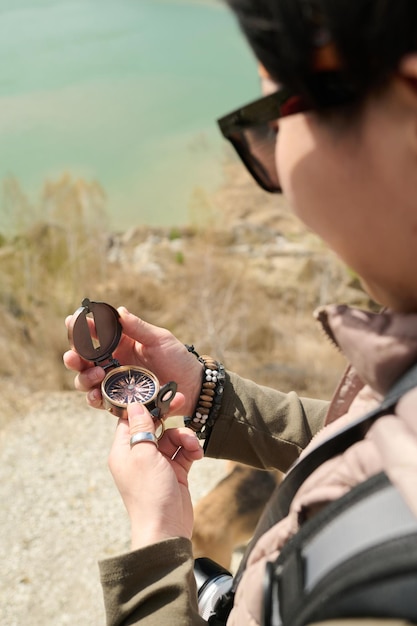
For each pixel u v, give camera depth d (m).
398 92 0.47
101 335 1.16
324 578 0.51
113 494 4.17
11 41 15.73
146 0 18.48
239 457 1.16
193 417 1.15
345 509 0.53
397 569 0.47
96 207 8.04
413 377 0.54
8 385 5.17
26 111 12.42
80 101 12.79
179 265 7.23
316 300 6.47
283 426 1.13
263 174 0.63
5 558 3.72
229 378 1.17
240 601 0.69
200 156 10.70
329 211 0.54
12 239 7.08
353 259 0.56
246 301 6.39
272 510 0.70
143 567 0.77
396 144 0.49
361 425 0.61
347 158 0.51
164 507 0.85
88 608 3.42
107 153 10.98
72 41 15.64
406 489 0.48
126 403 1.05
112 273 6.85
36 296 6.09
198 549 3.21
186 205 9.29
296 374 5.44
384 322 0.56
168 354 1.17
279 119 0.54
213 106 12.33
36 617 3.37
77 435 4.67
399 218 0.52
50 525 3.93
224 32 15.73
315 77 0.49
